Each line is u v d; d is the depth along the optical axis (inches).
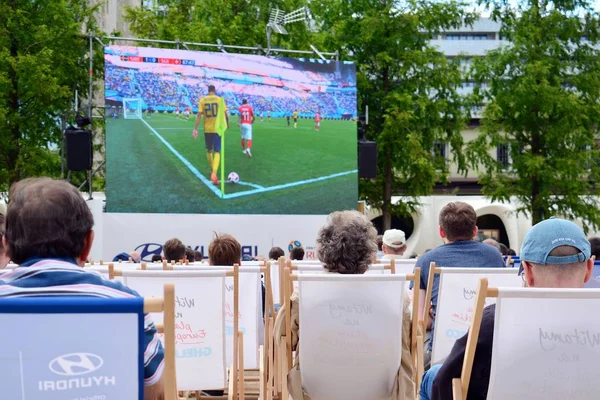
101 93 954.7
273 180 650.2
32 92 781.9
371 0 943.0
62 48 825.5
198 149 626.8
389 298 140.6
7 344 80.0
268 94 650.8
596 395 97.3
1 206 828.6
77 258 92.4
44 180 93.0
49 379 80.7
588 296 95.4
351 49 968.3
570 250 101.0
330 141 666.8
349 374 143.5
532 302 96.3
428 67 944.9
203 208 628.4
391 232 267.1
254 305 187.6
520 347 97.4
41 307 79.9
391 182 928.9
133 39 625.0
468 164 971.3
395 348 142.9
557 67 914.7
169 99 619.2
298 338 150.3
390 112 890.7
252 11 992.2
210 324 163.2
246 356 190.4
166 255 329.1
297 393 147.8
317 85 665.6
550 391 97.8
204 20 1000.9
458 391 101.5
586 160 899.4
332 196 666.8
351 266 148.3
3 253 144.0
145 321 89.6
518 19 937.5
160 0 1081.4
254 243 633.6
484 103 973.8
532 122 924.0
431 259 201.6
